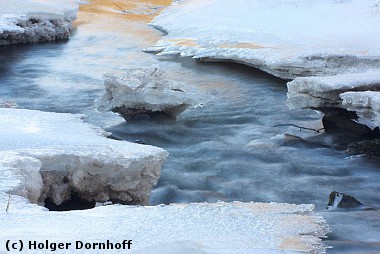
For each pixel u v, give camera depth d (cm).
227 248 527
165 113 1420
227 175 1103
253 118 1463
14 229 559
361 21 2105
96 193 825
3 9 2539
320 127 1383
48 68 2039
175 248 513
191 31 2473
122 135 1331
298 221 619
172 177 1080
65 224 582
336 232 783
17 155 791
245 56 1878
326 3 2441
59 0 3100
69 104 1608
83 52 2323
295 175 1108
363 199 991
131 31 2800
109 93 1396
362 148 1208
